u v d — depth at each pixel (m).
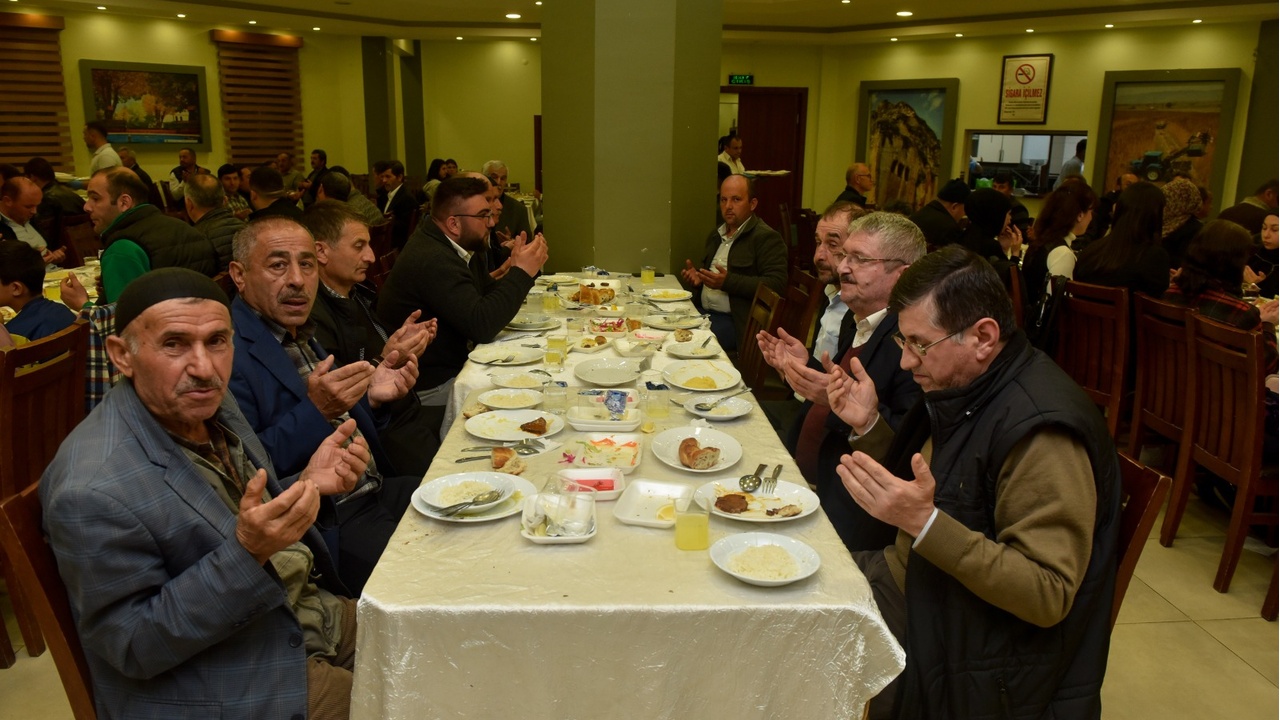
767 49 11.56
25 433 2.23
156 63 10.18
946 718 1.49
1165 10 8.42
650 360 2.72
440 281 3.02
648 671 1.31
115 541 1.22
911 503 1.37
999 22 9.29
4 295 2.89
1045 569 1.36
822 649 1.31
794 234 8.96
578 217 5.13
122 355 1.33
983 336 1.51
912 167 11.14
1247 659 2.44
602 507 1.63
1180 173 9.38
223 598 1.22
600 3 4.75
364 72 11.45
